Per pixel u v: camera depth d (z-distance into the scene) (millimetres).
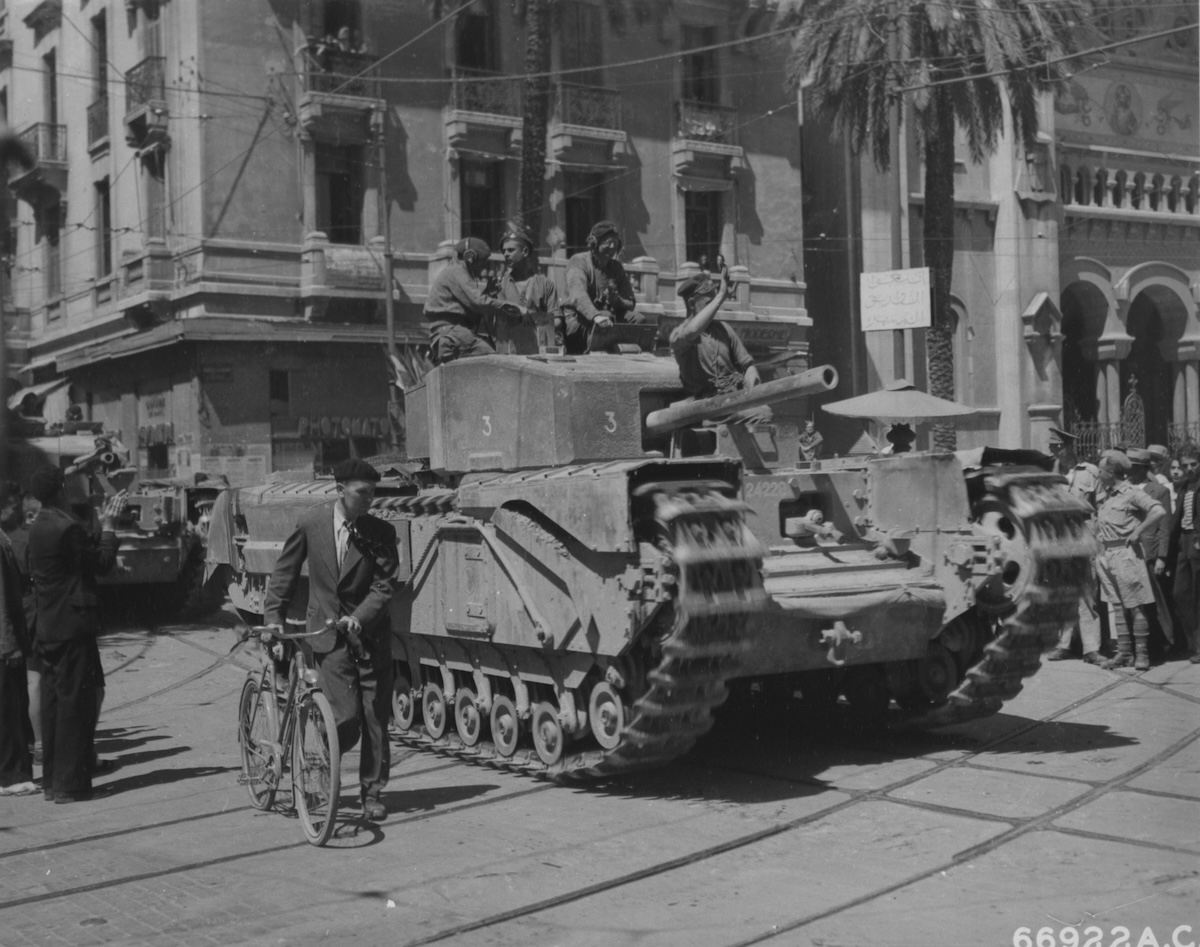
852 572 8883
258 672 8094
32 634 9406
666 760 8070
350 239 29328
